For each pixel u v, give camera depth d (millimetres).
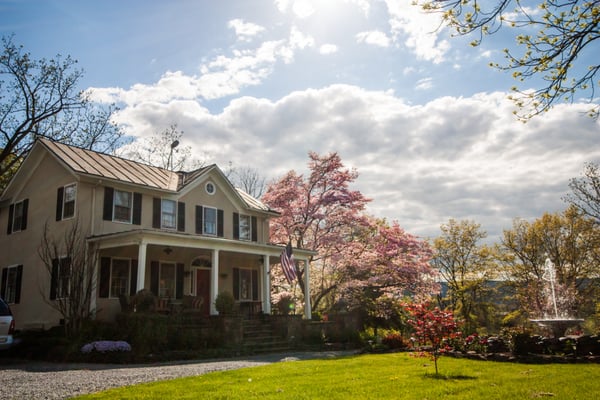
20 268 21250
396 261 26969
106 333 15758
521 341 12438
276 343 18609
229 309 19094
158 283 20828
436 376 9578
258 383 8953
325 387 8320
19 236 21797
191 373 11094
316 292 30141
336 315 23172
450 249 38781
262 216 26594
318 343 20141
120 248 19625
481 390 7828
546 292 25266
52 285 18766
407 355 14461
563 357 11562
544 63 7031
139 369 11938
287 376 9891
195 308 19953
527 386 8125
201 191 23266
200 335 16797
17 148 27516
